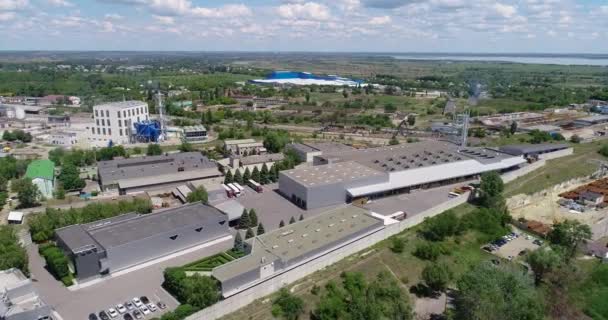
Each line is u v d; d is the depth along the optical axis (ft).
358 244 370.73
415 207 460.55
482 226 426.92
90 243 328.90
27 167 543.80
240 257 334.65
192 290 280.31
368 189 474.08
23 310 254.88
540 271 342.44
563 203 514.27
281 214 440.04
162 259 351.46
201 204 410.93
